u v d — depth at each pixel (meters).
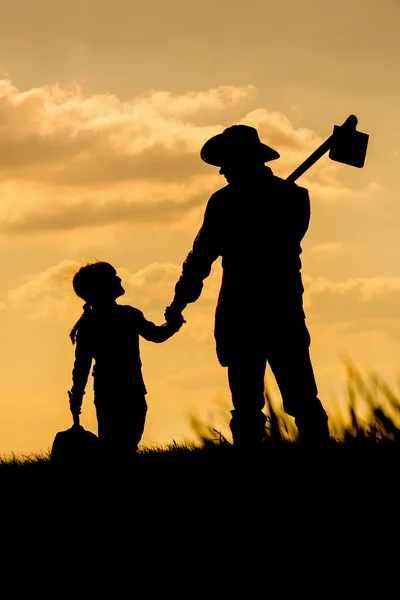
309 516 7.31
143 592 6.38
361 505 7.38
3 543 7.61
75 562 7.03
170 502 8.13
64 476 9.04
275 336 8.73
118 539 7.41
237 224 8.78
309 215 9.03
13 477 9.77
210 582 6.40
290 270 8.83
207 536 7.20
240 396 8.91
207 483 8.48
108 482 8.96
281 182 8.96
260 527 7.23
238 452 8.84
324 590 6.06
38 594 6.51
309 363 8.84
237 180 8.86
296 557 6.59
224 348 8.91
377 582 6.07
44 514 8.30
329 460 8.38
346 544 6.70
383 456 8.32
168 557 6.91
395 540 6.66
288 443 8.78
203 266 9.02
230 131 8.91
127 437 9.89
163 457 9.83
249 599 6.09
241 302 8.76
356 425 8.74
